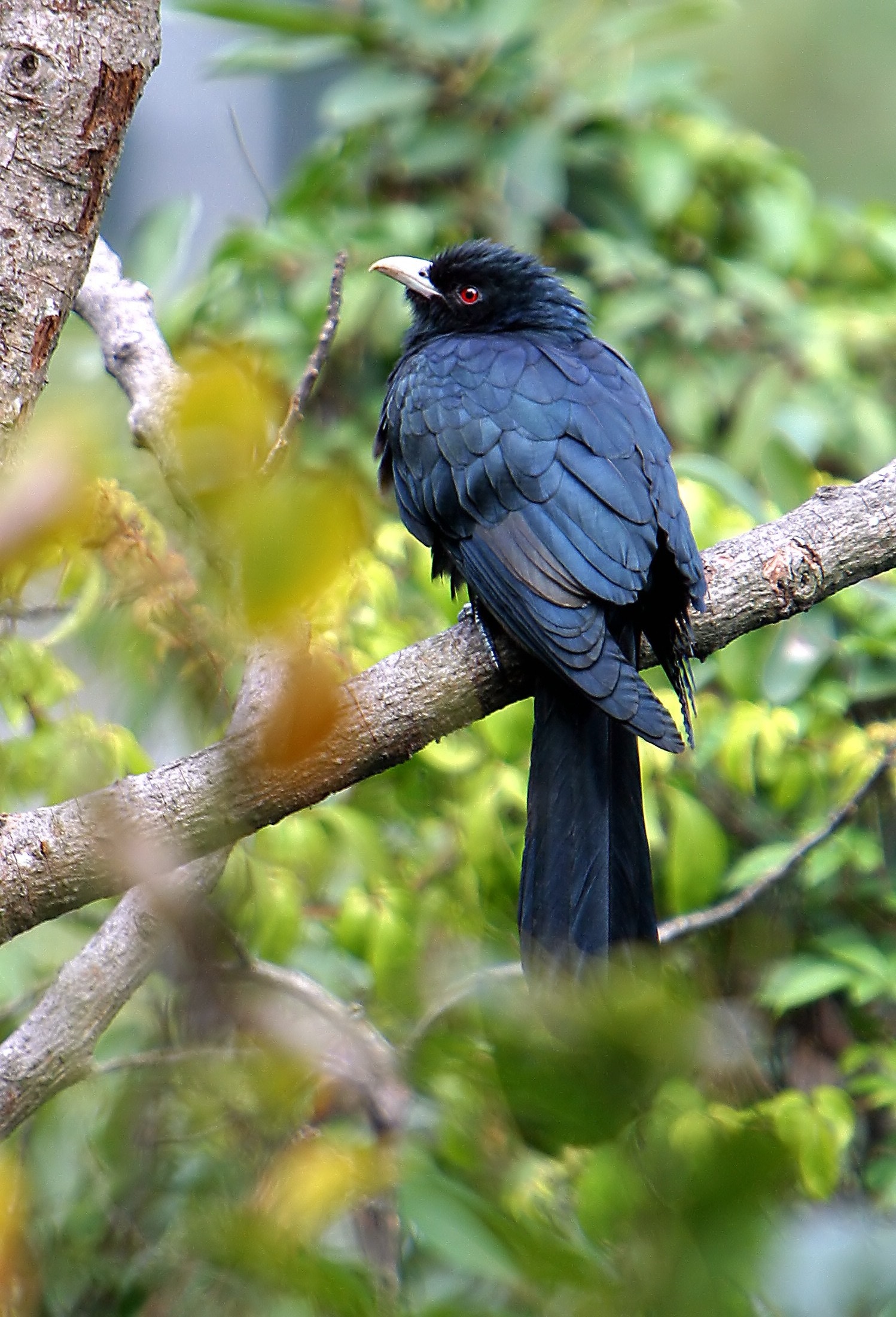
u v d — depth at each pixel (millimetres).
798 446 10180
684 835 8633
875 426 10672
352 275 10430
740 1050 8102
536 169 10766
